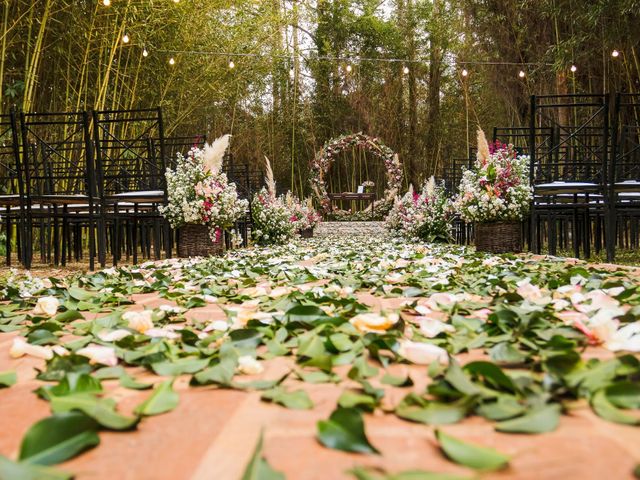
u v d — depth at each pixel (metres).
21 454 0.66
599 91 7.46
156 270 3.07
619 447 0.70
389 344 1.14
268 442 0.74
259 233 7.07
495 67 9.23
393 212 9.65
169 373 1.06
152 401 0.86
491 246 5.01
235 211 5.01
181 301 2.08
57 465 0.68
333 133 15.90
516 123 9.53
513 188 4.81
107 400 0.87
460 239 7.66
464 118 15.55
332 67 15.70
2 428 0.83
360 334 1.27
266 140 15.49
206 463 0.68
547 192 4.46
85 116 3.86
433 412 0.79
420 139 15.76
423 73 15.72
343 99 15.84
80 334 1.48
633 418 0.74
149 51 7.33
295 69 15.44
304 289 2.27
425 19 15.34
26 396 0.98
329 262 3.81
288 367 1.12
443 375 0.95
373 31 15.75
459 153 15.76
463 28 10.68
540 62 8.02
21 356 1.30
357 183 16.50
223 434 0.77
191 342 1.30
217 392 0.96
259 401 0.91
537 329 1.28
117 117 6.77
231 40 9.91
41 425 0.68
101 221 4.07
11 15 5.50
